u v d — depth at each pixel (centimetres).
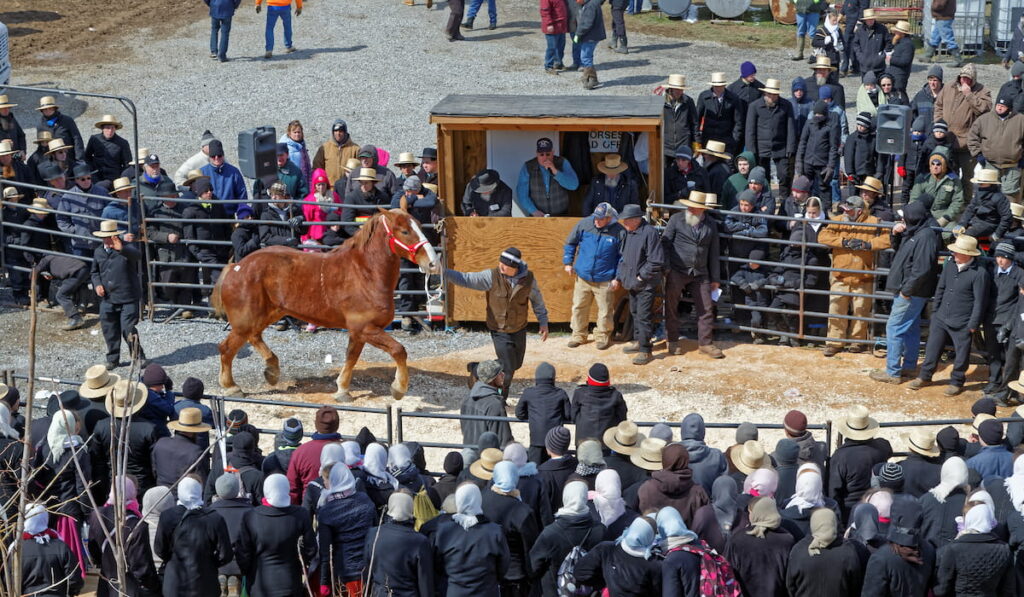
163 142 2412
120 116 2562
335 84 2745
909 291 1472
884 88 2083
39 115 2577
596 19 2595
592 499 927
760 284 1631
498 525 880
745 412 1454
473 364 1347
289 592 896
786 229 1653
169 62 2936
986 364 1583
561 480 995
